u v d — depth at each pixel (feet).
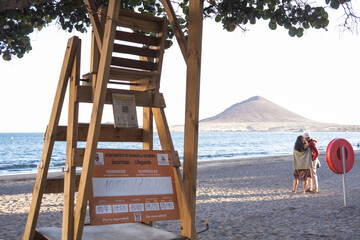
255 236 19.29
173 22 12.09
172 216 11.34
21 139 464.65
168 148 12.27
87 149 10.14
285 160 107.76
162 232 11.80
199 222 23.16
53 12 15.90
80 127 11.56
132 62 11.81
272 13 14.75
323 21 14.33
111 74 11.44
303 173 36.14
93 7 11.16
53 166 112.16
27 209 30.99
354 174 56.65
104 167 10.85
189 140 10.93
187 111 11.00
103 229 12.29
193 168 10.83
